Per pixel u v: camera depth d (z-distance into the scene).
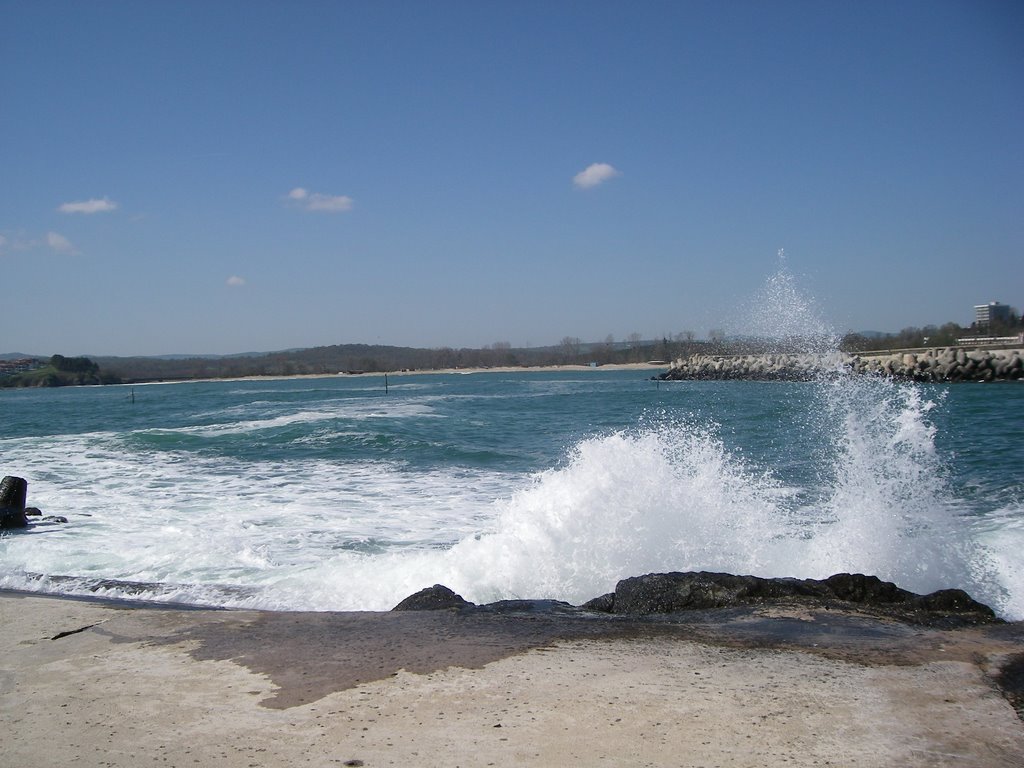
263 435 20.19
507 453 17.08
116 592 6.91
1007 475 12.52
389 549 8.59
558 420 25.86
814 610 5.58
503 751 3.32
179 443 19.42
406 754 3.31
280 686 4.19
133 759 3.33
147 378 149.62
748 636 4.99
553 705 3.83
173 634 5.20
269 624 5.43
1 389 128.88
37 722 3.75
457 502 11.49
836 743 3.36
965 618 5.46
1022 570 7.30
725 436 17.41
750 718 3.64
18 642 5.06
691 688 4.04
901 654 4.54
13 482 10.05
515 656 4.64
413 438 19.27
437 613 5.73
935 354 55.00
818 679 4.14
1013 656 4.47
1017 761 3.19
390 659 4.61
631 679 4.20
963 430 19.83
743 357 68.44
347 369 159.88
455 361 176.38
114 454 17.91
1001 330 80.75
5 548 8.67
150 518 10.41
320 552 8.44
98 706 3.94
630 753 3.28
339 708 3.85
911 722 3.57
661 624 5.37
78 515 10.63
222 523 10.04
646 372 124.44
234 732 3.59
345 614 5.72
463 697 3.97
